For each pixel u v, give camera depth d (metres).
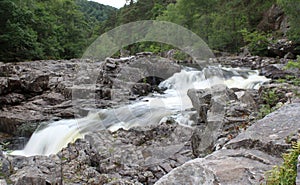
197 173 1.93
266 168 1.93
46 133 7.59
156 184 1.90
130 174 4.31
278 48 16.86
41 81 11.81
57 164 4.71
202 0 24.22
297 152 1.71
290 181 1.59
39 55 25.30
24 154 7.08
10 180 3.86
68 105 9.54
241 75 12.27
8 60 22.62
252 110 5.20
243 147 2.32
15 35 22.98
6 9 23.09
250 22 24.83
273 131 2.41
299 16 15.99
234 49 21.94
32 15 27.23
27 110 9.82
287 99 5.39
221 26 22.84
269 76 11.81
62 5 41.94
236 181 1.81
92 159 4.82
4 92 11.05
